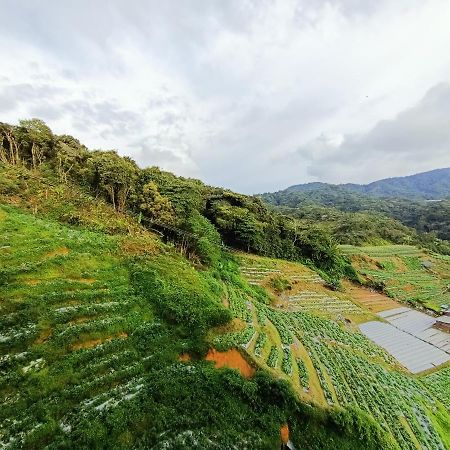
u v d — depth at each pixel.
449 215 198.38
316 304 57.94
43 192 49.22
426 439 28.81
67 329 24.55
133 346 25.92
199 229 59.22
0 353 21.48
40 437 17.61
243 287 52.72
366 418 26.33
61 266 31.52
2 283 26.88
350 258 92.88
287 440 23.17
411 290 81.38
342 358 37.72
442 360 47.75
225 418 22.22
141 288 32.47
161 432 19.98
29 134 62.09
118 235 44.00
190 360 26.69
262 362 29.12
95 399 20.64
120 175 58.41
